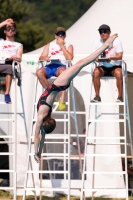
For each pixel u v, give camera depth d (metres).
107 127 42.72
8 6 93.44
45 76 37.88
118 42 38.97
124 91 37.16
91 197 42.78
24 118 39.19
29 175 43.47
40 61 38.44
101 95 42.72
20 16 94.88
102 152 42.84
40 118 30.48
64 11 166.50
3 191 44.38
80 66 30.86
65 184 43.34
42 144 30.61
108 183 42.47
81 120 45.75
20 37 95.12
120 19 47.75
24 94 43.47
